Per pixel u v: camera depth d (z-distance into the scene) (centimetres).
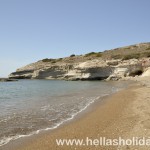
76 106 2094
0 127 1326
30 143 1038
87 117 1572
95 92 3488
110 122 1337
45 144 1016
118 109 1753
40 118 1578
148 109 1630
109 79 8106
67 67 10356
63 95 3133
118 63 8662
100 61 9431
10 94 3662
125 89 3669
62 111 1842
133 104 1922
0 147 991
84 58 11762
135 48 12019
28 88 5141
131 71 7750
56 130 1258
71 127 1305
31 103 2358
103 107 1953
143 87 3694
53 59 13488
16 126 1353
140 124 1209
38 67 11925
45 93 3569
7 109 1975
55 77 10700
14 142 1056
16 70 12850
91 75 8838
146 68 7375
